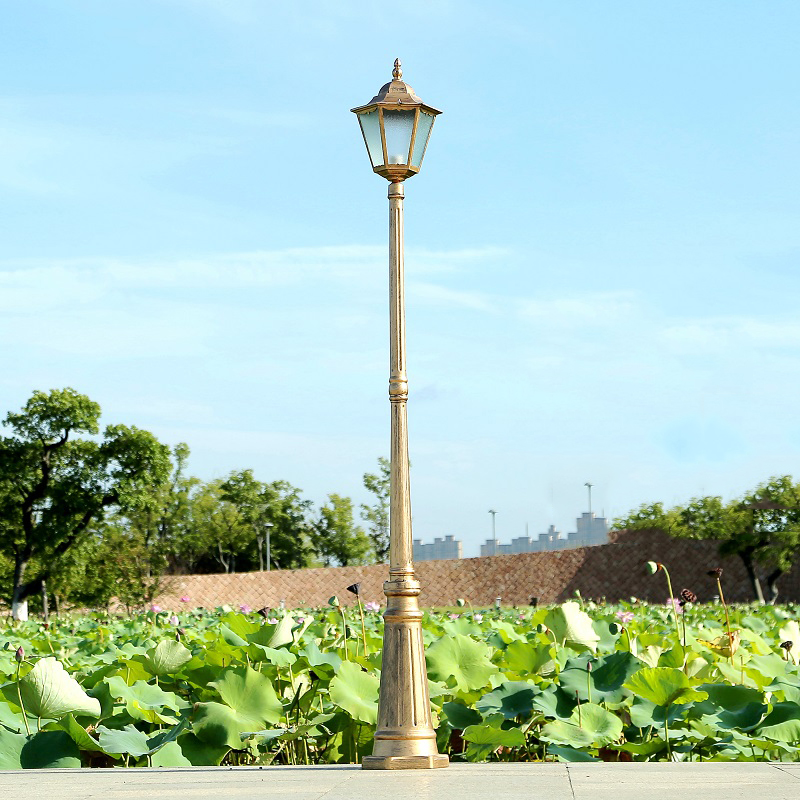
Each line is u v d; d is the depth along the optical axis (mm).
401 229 6836
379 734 6180
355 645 10008
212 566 74562
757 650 9477
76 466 56406
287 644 8898
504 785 5113
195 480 69938
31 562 57219
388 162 6801
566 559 53625
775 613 17703
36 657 10578
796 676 8062
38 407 55312
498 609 20406
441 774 5703
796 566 51812
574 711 7195
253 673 7543
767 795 4656
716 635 9789
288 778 5578
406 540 6430
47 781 5504
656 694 7141
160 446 57312
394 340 6711
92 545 55812
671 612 13211
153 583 52906
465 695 7855
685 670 8273
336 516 71562
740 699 7145
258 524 72500
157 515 65875
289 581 55906
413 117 6809
